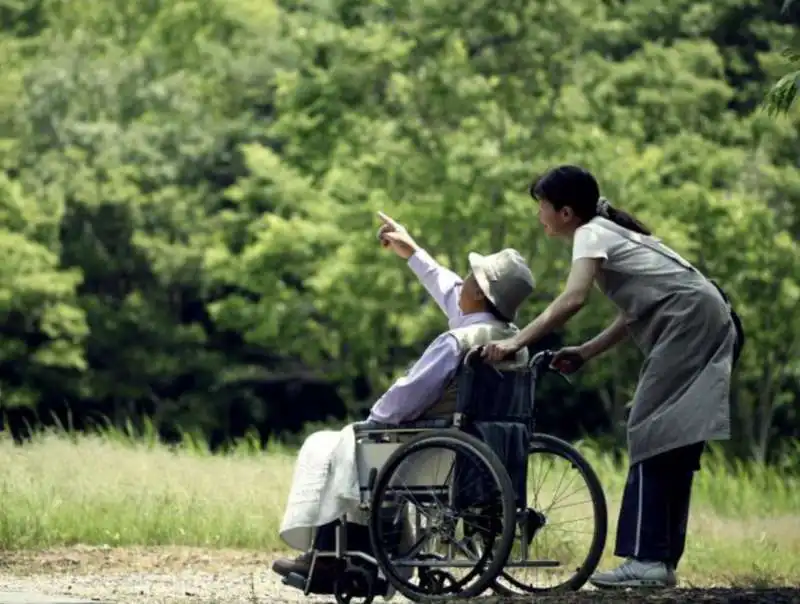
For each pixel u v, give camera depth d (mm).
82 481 33375
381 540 18828
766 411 91500
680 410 19547
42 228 104688
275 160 94250
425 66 90375
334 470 19203
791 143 98062
